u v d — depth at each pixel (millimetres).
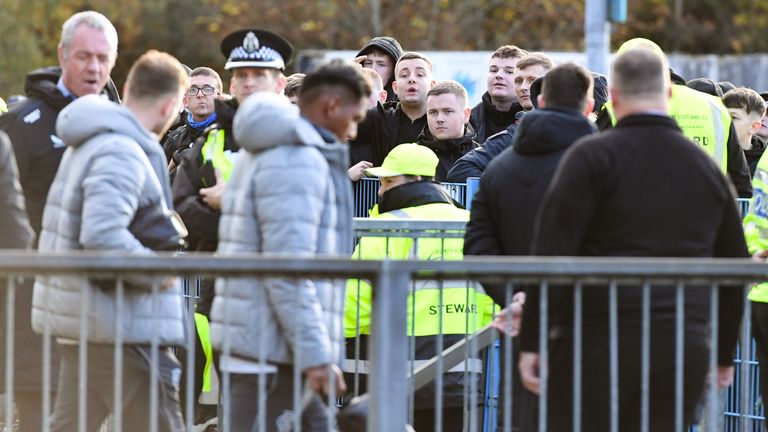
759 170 19031
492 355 18422
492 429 18422
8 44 92625
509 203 16609
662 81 14508
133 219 15297
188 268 12844
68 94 17516
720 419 19375
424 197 19703
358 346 18609
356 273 12992
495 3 110125
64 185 15391
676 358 13961
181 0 110250
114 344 14953
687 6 121562
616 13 40438
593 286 14117
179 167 19266
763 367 19453
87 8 106500
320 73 14977
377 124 25047
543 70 23516
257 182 14180
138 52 109938
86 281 13180
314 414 14523
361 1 109125
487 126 26188
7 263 12711
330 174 14508
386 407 13008
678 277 13461
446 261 13047
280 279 13789
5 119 17516
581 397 14266
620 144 14227
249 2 110312
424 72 24797
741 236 14742
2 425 19031
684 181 14242
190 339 14062
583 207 14109
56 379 16906
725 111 21172
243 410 14562
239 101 18594
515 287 16500
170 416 15430
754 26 116750
